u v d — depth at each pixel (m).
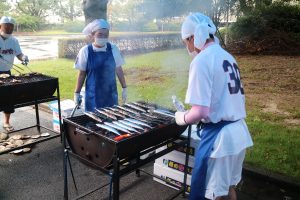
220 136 2.16
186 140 2.89
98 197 3.12
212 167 2.22
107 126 2.48
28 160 3.87
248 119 5.18
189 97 2.09
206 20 2.21
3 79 4.02
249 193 3.19
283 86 7.64
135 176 3.55
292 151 3.92
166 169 3.29
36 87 3.90
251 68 9.89
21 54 4.72
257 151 3.90
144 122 2.61
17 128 4.92
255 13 14.16
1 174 3.52
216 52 2.13
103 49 3.58
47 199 3.06
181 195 3.17
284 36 13.56
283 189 3.27
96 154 2.35
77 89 3.65
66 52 12.94
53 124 4.75
